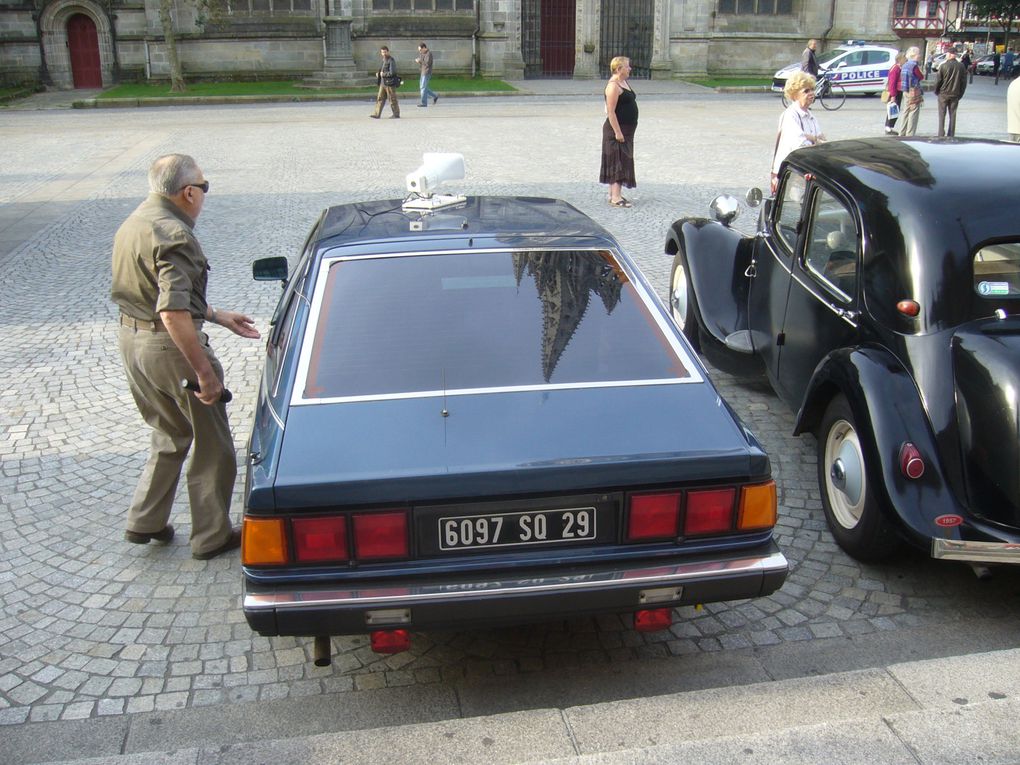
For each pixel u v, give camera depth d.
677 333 3.33
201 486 3.92
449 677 3.23
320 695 3.14
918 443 3.44
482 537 2.75
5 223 11.01
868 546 3.74
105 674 3.25
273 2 33.59
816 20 36.72
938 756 2.34
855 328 4.04
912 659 3.29
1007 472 3.24
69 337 6.95
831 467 4.00
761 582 2.84
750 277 5.66
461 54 35.19
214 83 33.88
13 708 3.07
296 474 2.69
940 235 3.66
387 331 3.24
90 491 4.64
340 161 15.57
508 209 4.12
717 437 2.88
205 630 3.50
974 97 29.25
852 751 2.36
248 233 10.31
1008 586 3.75
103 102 28.20
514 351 3.18
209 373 3.60
